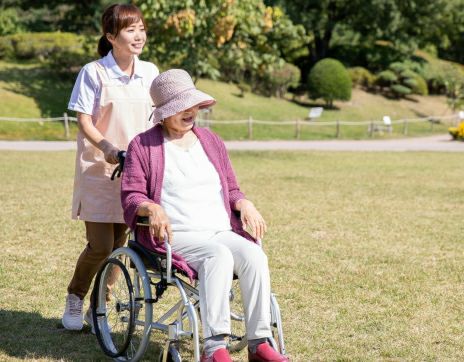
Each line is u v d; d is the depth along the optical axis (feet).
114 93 17.29
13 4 144.05
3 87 106.22
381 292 22.38
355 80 155.33
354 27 161.68
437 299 21.66
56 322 18.93
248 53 63.93
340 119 133.08
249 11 61.16
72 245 28.30
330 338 17.97
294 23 149.79
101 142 16.62
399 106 148.97
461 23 176.96
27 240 29.04
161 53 61.11
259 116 120.06
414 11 159.33
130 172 15.33
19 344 17.15
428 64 167.73
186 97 15.01
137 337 17.74
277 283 23.11
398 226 34.09
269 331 14.32
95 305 16.81
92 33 133.90
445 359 16.63
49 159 65.57
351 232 32.27
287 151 81.00
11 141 86.63
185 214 15.19
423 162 71.00
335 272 24.68
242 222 15.52
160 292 14.79
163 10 57.62
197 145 15.81
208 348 13.93
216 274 14.11
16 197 40.63
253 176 55.31
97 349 17.04
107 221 17.30
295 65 161.17
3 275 23.47
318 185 49.96
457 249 29.12
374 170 61.93
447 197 44.88
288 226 33.37
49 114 101.09
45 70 117.60
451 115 147.33
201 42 60.75
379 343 17.65
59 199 40.11
